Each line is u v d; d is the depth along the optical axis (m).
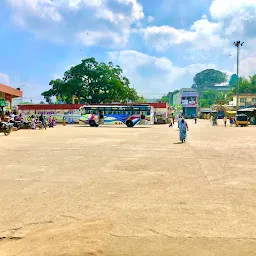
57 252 3.29
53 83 57.31
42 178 6.97
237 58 46.78
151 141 16.78
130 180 6.75
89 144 15.00
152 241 3.53
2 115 32.66
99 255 3.20
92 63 56.81
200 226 3.97
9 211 4.61
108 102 58.78
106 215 4.41
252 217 4.31
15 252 3.31
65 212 4.55
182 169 8.10
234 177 7.05
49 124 36.78
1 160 9.70
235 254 3.22
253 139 18.17
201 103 132.75
